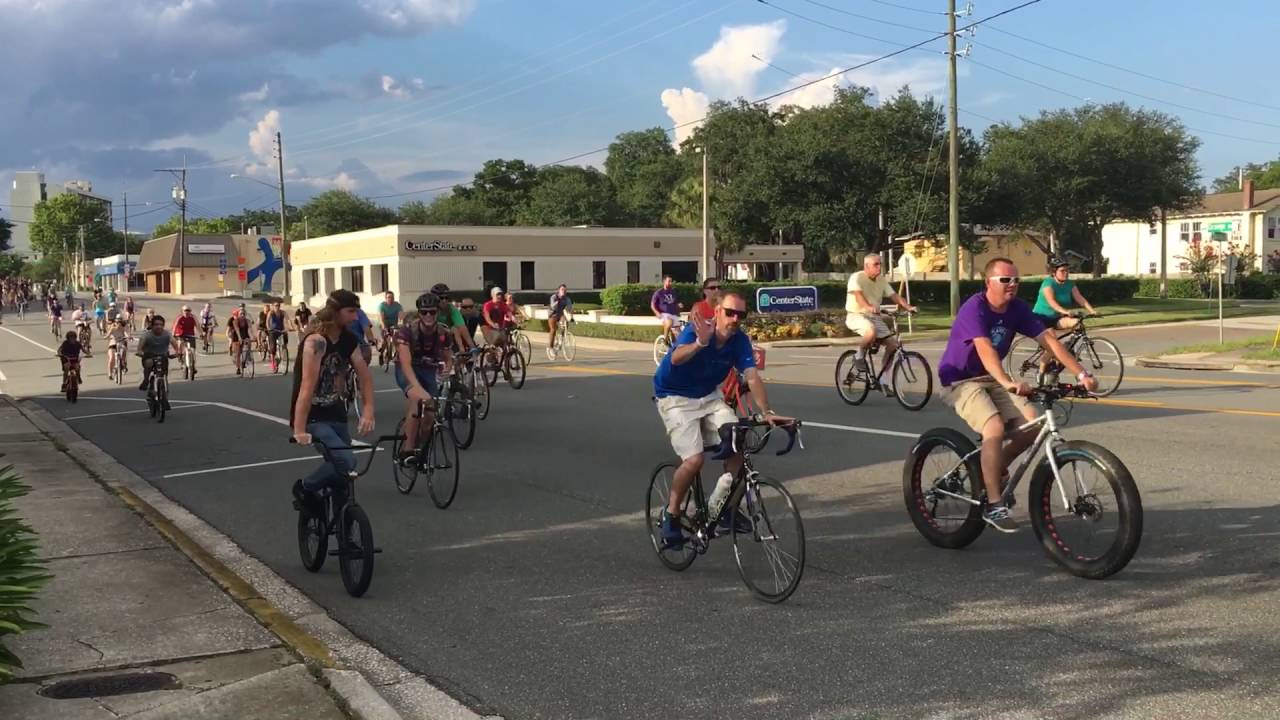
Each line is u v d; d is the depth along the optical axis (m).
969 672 4.58
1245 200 69.38
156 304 70.12
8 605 4.25
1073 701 4.23
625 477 9.42
